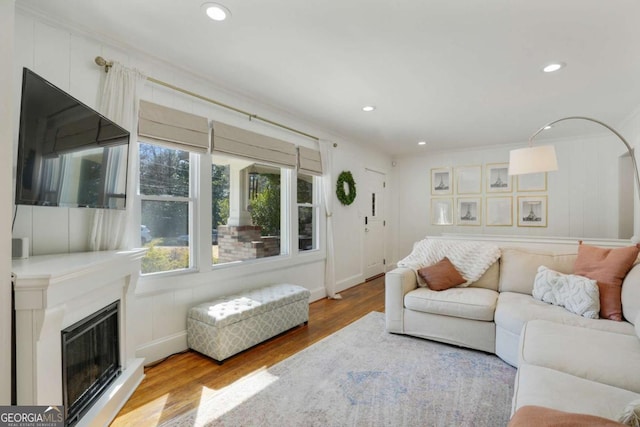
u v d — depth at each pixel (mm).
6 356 1219
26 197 1386
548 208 5070
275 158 3500
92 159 1842
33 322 1266
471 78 2764
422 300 2783
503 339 2414
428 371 2266
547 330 1810
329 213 4352
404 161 6371
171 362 2416
